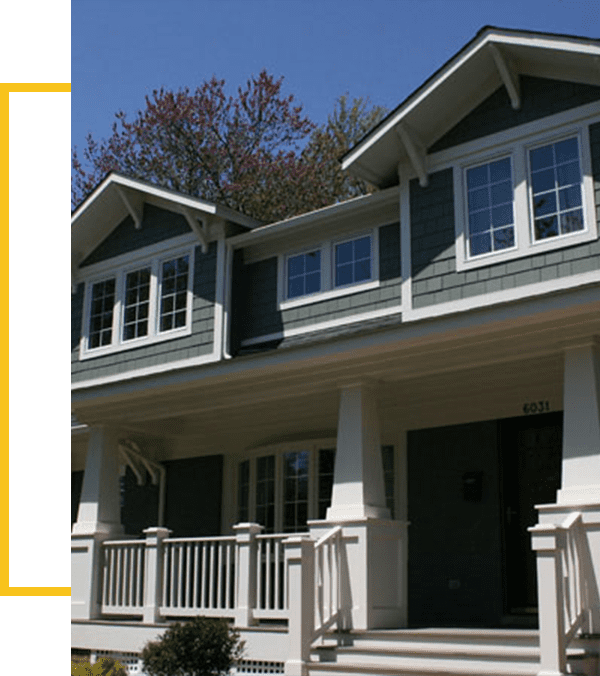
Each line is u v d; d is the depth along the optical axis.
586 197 9.36
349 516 9.46
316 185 26.02
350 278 12.26
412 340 9.21
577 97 9.70
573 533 7.79
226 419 12.68
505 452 10.90
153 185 13.62
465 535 10.98
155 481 14.62
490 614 10.56
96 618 11.84
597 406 8.22
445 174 10.59
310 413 12.10
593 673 7.41
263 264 13.30
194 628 9.14
